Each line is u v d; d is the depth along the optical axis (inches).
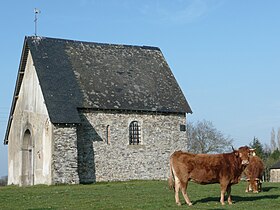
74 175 1423.5
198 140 2824.8
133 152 1583.4
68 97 1498.5
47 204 751.1
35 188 1255.5
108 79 1648.6
